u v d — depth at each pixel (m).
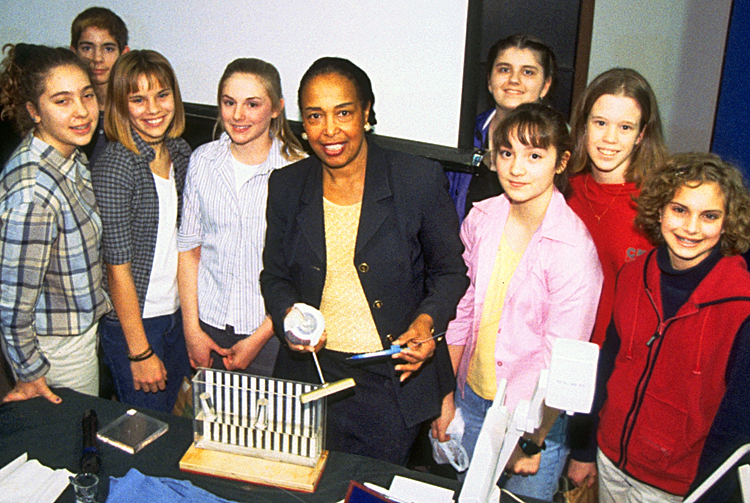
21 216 1.65
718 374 1.41
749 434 1.32
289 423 1.38
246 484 1.37
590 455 1.76
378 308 1.67
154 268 2.13
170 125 2.12
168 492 1.32
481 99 2.74
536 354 1.80
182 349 2.34
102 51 2.61
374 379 1.74
